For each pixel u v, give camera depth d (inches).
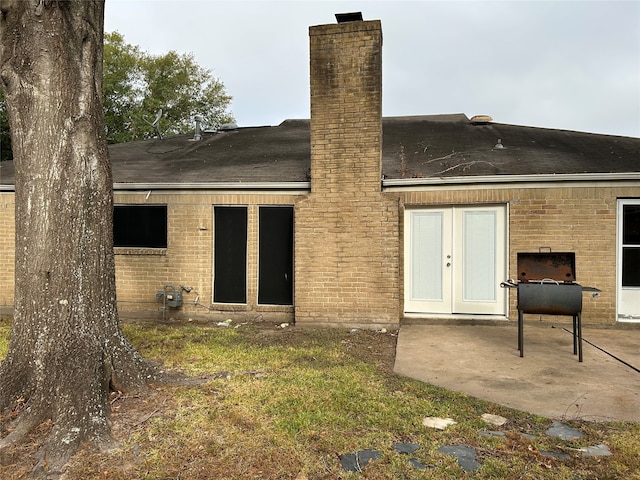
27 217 167.3
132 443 136.9
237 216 340.8
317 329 304.8
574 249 300.5
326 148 310.3
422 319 318.0
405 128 536.7
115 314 183.8
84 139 172.6
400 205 324.5
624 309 301.1
